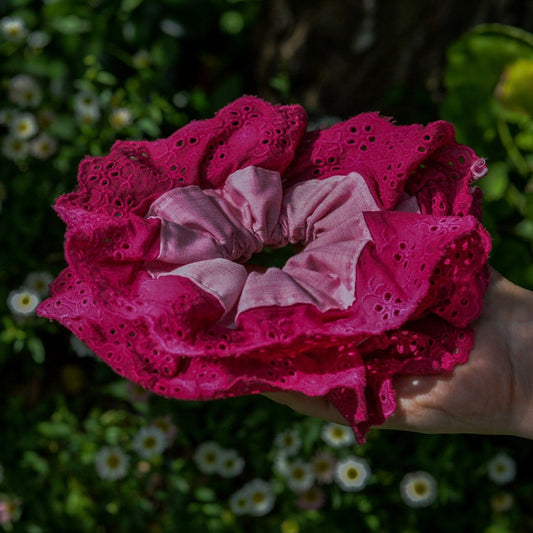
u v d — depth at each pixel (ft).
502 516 2.71
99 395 2.90
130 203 2.08
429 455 2.69
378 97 2.95
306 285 2.01
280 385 1.97
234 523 2.72
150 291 1.99
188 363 2.00
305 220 2.12
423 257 1.97
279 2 2.94
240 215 2.13
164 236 2.05
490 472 2.68
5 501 2.73
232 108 2.15
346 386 1.95
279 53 2.98
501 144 2.78
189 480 2.74
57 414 2.80
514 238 2.75
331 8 2.88
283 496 2.72
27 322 2.75
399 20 2.86
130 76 2.92
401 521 2.70
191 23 2.96
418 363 2.04
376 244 2.02
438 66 2.91
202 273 2.01
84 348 2.75
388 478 2.69
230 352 1.94
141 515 2.71
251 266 2.20
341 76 2.94
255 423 2.69
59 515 2.73
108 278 2.01
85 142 2.76
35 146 2.76
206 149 2.13
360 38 2.89
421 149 2.06
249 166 2.12
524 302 2.11
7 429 2.80
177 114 2.84
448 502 2.71
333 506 2.69
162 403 2.71
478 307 2.03
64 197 2.06
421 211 2.08
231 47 3.08
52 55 2.87
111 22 2.91
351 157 2.13
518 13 2.87
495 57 2.72
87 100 2.76
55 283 2.07
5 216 2.76
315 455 2.70
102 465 2.68
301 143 2.17
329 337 1.96
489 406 2.07
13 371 2.93
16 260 2.78
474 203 2.10
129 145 2.12
